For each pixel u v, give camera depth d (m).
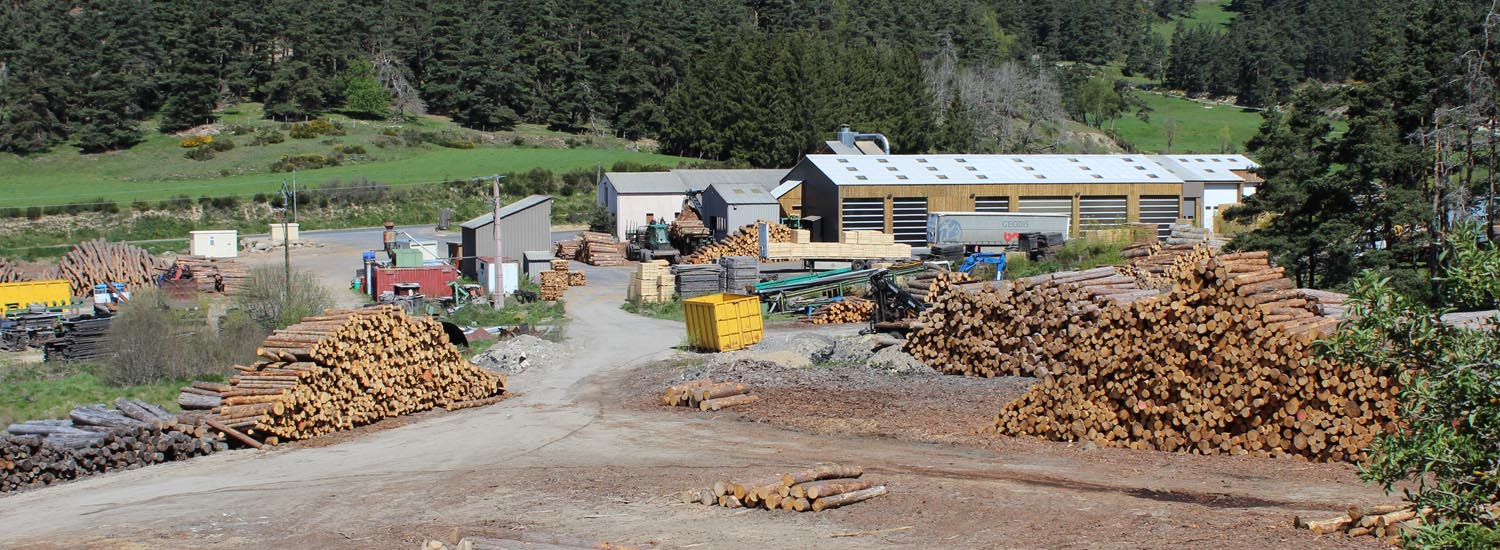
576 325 45.88
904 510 14.36
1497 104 37.19
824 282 47.94
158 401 34.69
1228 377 17.38
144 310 40.62
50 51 132.12
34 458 21.45
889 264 56.56
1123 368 18.78
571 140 140.88
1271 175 42.31
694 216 74.06
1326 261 41.44
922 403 23.53
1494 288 8.41
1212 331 17.52
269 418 24.17
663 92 154.50
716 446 20.69
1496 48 37.56
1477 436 8.65
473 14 164.12
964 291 28.09
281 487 19.47
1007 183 67.94
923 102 134.38
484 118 149.62
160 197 98.25
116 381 38.19
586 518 15.13
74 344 43.22
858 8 184.88
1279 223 42.12
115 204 93.19
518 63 155.12
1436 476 9.10
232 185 106.00
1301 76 189.25
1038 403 19.95
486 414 27.05
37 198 98.44
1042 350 26.23
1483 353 8.48
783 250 59.75
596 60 156.75
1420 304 8.95
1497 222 36.09
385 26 168.50
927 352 28.62
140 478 21.48
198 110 136.62
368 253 62.44
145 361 38.59
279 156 121.12
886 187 66.81
